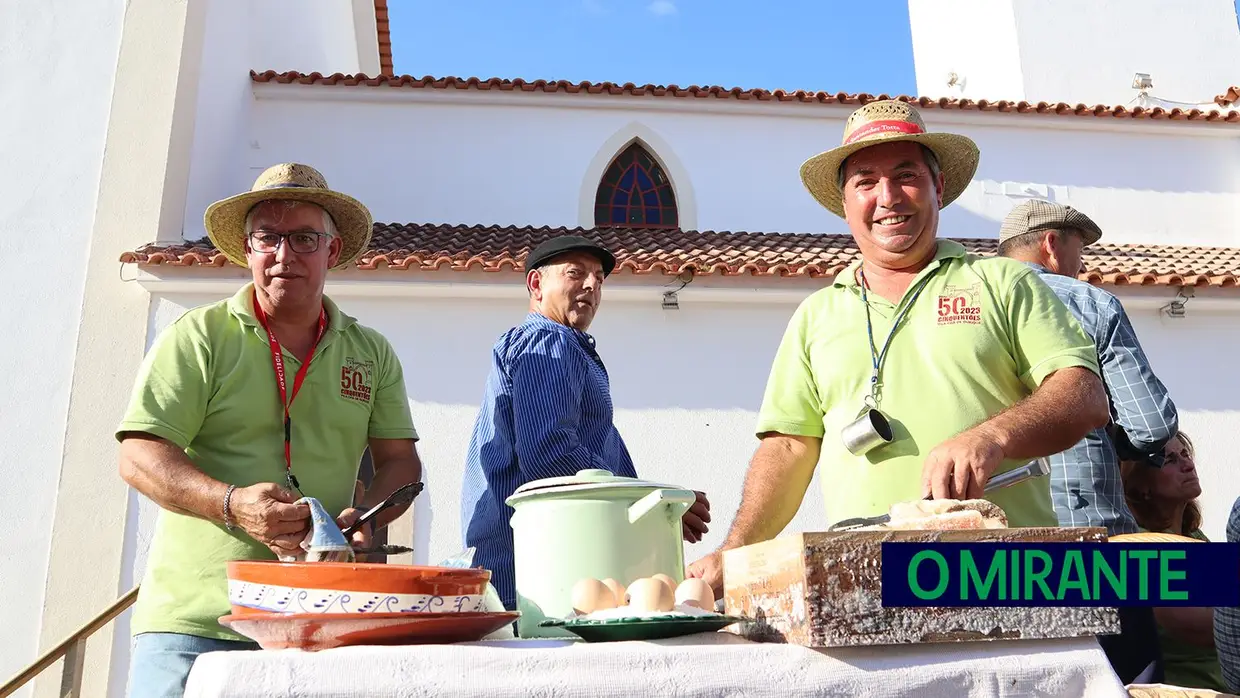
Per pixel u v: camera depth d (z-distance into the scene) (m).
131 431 2.92
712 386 9.35
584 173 13.23
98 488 8.52
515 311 9.30
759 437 3.05
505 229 11.96
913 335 2.78
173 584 2.94
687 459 9.14
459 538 8.64
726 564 2.04
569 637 1.98
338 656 1.54
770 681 1.59
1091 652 1.68
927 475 2.21
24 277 9.74
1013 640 1.70
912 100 13.62
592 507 2.12
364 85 12.97
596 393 3.47
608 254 3.84
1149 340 9.99
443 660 1.55
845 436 2.69
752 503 2.88
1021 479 2.26
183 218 10.10
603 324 9.42
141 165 9.93
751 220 13.29
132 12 10.53
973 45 18.67
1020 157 13.98
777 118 13.67
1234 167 14.38
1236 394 9.91
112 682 8.01
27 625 8.42
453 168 13.07
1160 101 16.73
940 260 2.85
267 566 1.79
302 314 3.28
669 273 9.21
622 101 13.35
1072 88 17.27
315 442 3.22
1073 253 4.30
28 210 10.04
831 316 2.96
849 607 1.61
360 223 3.50
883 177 2.88
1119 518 3.39
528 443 3.18
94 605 8.20
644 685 1.56
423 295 9.19
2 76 10.60
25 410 9.20
